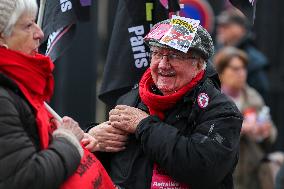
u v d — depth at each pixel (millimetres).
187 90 7520
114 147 7691
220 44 15555
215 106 7484
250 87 15156
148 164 7559
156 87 7770
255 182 12711
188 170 7230
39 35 6633
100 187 6852
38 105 6527
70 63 13430
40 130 6414
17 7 6445
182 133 7484
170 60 7480
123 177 7625
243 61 13531
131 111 7621
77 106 13500
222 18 15641
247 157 12672
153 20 8648
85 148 7133
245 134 12719
